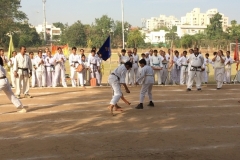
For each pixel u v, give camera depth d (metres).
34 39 84.06
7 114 11.02
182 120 10.15
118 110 11.40
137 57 18.98
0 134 8.56
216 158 6.83
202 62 16.72
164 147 7.50
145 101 13.44
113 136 8.34
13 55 17.67
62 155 6.95
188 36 76.94
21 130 8.95
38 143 7.77
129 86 18.34
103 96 14.95
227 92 16.38
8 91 10.94
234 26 80.38
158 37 127.00
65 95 15.29
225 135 8.50
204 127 9.31
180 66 19.77
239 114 11.07
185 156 6.93
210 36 82.75
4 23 64.38
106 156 6.89
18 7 69.94
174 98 14.36
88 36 88.00
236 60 21.34
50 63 18.58
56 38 116.25
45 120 10.11
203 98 14.41
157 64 19.12
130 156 6.91
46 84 18.75
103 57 18.91
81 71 17.89
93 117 10.51
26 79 14.45
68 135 8.45
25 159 6.73
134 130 8.94
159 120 10.12
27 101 13.64
